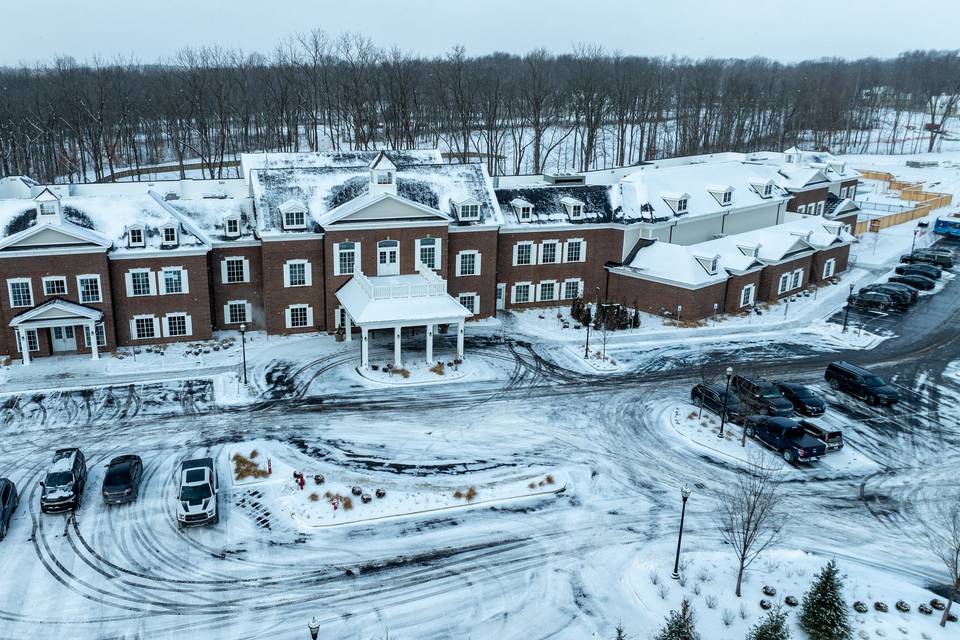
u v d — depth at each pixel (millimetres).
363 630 31062
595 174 80625
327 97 142750
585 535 37844
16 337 55469
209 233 61219
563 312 70875
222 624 31203
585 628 31406
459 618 31875
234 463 43250
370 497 40062
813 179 92875
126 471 40094
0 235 54531
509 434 48000
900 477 43875
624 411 51562
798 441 45344
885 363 60844
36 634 30344
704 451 46438
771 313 71938
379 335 63875
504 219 68438
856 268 87438
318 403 51500
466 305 67750
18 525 37312
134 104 137875
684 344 64000
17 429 46750
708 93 178875
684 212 74438
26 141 125875
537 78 160500
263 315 64000
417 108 139500
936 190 133000
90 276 55844
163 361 56844
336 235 60719
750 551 36656
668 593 33344
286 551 36000
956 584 31359
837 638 29438
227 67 153875
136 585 33344
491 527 38344
